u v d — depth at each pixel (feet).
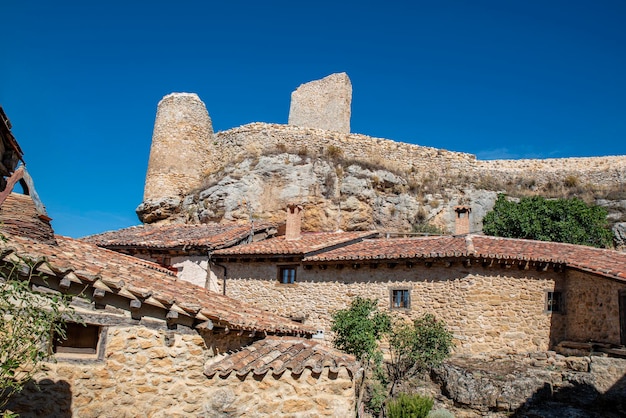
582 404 47.80
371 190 108.06
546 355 55.42
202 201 110.11
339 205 104.99
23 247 24.98
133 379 25.75
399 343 52.37
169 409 26.66
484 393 48.57
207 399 27.78
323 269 65.00
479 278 57.36
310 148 116.16
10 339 19.26
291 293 65.92
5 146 23.21
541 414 45.85
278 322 36.27
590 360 51.37
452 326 56.80
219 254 68.80
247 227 77.97
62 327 23.54
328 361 28.99
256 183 106.93
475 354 55.57
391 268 61.36
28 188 35.68
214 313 28.48
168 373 26.89
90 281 24.21
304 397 28.35
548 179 122.11
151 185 123.03
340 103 136.67
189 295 31.96
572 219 93.04
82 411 23.97
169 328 27.35
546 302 59.77
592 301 57.16
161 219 116.88
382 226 106.63
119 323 25.64
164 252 71.31
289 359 29.55
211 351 29.17
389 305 60.49
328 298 63.87
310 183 106.01
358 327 50.67
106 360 24.99
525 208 96.22
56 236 37.55
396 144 122.52
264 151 112.88
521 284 59.16
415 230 104.73
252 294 68.13
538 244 66.23
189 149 124.47
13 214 32.48
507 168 125.90
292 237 74.18
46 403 22.97
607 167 120.37
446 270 58.49
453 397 49.88
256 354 30.45
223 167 115.55
